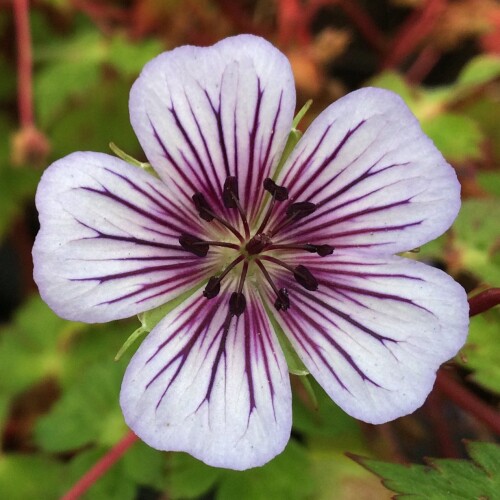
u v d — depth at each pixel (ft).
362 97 0.24
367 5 0.52
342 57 0.50
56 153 0.42
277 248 0.27
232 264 0.27
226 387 0.25
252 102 0.25
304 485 0.32
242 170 0.26
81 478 0.34
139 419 0.24
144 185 0.25
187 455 0.32
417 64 0.49
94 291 0.24
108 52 0.41
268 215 0.27
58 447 0.35
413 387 0.24
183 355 0.25
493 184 0.38
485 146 0.40
